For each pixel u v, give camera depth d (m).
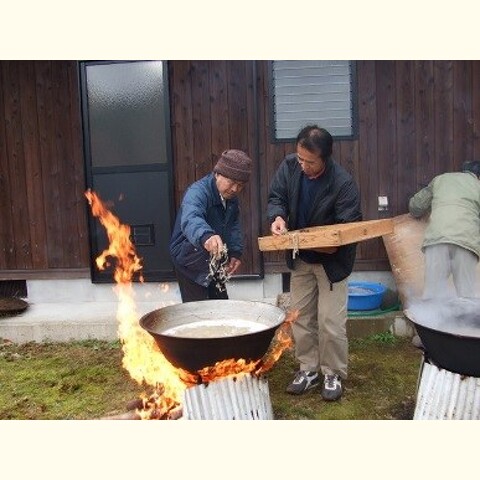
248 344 2.96
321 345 4.06
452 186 5.06
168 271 6.25
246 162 3.64
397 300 5.80
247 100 5.92
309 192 3.90
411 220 5.68
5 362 5.11
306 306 4.16
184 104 6.00
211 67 5.93
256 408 3.24
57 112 6.18
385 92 5.81
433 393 3.12
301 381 4.21
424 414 3.17
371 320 5.31
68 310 6.04
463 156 5.79
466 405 3.02
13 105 6.21
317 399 4.12
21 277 6.40
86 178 6.19
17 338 5.62
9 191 6.33
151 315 3.26
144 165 6.12
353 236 3.36
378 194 5.91
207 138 6.01
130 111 6.08
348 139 5.88
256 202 6.01
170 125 6.01
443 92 5.75
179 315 3.45
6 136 6.26
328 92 5.87
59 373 4.79
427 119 5.79
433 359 3.21
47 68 6.12
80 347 5.45
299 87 5.89
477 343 2.82
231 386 3.13
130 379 4.63
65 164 6.24
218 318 3.51
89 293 6.36
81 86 6.07
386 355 4.93
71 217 6.31
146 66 6.00
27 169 6.29
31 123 6.22
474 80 5.70
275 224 3.77
